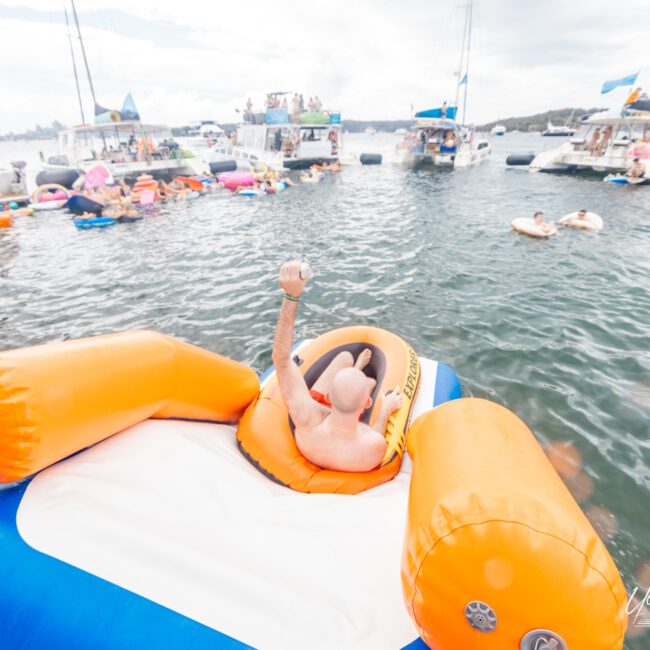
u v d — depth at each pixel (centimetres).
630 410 408
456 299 680
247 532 158
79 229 1242
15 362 149
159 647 122
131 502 156
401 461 248
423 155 3000
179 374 212
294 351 377
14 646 124
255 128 2656
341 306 666
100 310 672
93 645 122
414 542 112
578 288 713
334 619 133
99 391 167
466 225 1189
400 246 993
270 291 728
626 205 1432
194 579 138
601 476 334
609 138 2248
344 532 163
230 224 1263
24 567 133
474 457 124
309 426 222
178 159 2083
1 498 154
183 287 759
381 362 332
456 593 104
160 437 191
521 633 101
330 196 1738
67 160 2042
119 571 136
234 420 272
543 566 97
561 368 482
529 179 2156
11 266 903
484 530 101
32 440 145
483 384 456
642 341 536
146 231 1195
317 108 2723
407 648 127
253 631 128
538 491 110
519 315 616
